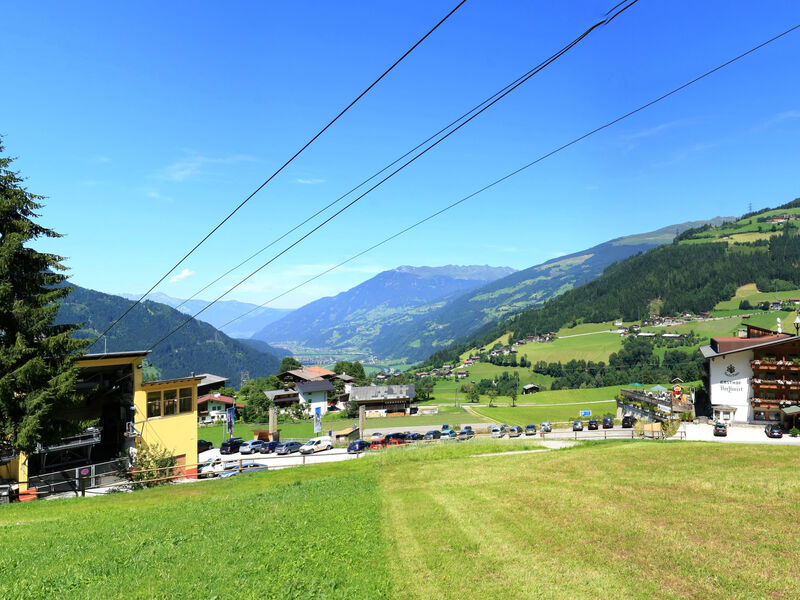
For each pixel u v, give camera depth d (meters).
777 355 75.44
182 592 13.55
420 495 25.17
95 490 39.25
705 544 15.12
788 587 12.12
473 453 45.31
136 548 17.84
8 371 29.89
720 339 89.19
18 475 39.00
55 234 33.88
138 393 46.69
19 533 21.12
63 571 15.55
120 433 47.97
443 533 18.06
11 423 29.50
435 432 87.56
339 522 20.44
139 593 13.54
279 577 14.44
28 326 30.70
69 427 31.84
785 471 24.59
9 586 14.34
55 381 30.41
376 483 30.41
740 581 12.59
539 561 14.77
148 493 32.97
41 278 33.19
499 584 13.38
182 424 49.91
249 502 25.98
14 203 31.75
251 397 138.50
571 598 12.31
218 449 88.62
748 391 76.56
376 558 15.89
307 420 135.12
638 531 16.69
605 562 14.33
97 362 43.94
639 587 12.66
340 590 13.47
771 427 63.88
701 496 20.62
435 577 14.11
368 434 101.50
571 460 31.89
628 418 85.75
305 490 29.22
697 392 100.00
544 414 136.62
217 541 18.31
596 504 20.41
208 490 32.97
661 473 25.73
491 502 22.28
